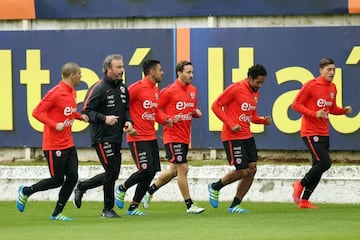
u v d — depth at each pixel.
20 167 48.53
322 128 42.72
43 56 49.94
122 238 31.75
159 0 48.97
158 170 40.69
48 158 38.16
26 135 50.31
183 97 41.03
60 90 37.75
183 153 41.25
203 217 39.56
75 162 38.44
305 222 37.16
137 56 49.03
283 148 47.97
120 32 49.19
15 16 50.34
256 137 48.16
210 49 48.28
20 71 50.16
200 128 48.62
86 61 49.53
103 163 38.62
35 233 33.78
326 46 47.38
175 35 48.62
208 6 48.56
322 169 42.62
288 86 47.75
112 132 38.38
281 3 47.91
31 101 50.09
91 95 38.22
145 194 42.31
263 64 47.91
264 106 48.00
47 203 47.03
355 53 47.12
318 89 42.69
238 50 48.06
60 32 49.75
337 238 31.14
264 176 46.50
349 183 45.53
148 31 48.97
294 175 46.19
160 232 33.66
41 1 50.03
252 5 48.22
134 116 39.97
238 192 42.00
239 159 41.19
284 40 47.69
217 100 41.22
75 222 37.94
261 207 44.03
